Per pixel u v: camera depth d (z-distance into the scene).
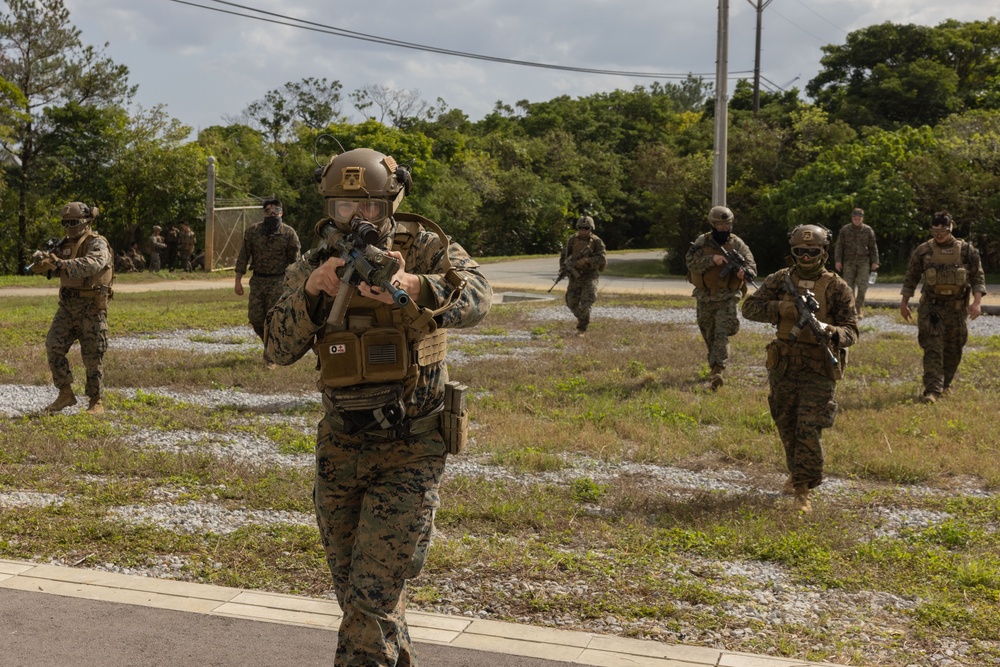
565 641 4.18
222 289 26.34
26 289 27.17
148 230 40.81
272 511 6.26
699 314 10.73
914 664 4.13
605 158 62.25
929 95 44.78
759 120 37.12
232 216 36.16
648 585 4.96
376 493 3.34
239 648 4.05
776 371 6.54
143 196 40.34
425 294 3.35
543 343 14.56
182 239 35.62
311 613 4.44
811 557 5.44
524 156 57.09
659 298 22.69
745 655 4.04
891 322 17.42
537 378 11.24
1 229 39.25
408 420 3.36
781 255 34.88
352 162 3.38
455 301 3.38
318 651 4.03
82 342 9.05
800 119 36.44
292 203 46.81
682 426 8.82
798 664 3.94
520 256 45.56
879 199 28.88
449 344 14.41
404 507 3.31
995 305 19.92
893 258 29.97
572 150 60.16
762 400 9.84
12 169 40.09
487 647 4.10
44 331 15.33
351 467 3.41
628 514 6.28
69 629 4.21
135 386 10.79
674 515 6.21
